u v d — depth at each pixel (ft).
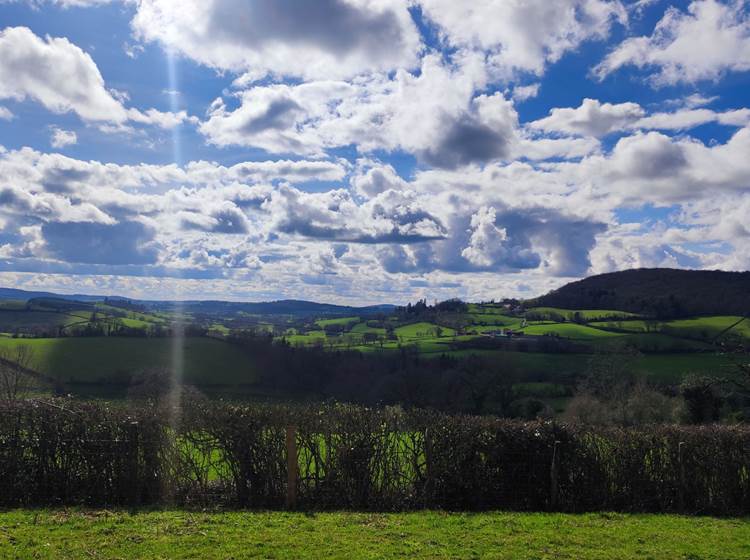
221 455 41.42
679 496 44.16
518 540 33.12
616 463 44.52
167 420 41.32
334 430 42.63
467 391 149.79
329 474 42.04
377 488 42.37
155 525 33.68
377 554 29.63
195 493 40.96
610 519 39.78
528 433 43.98
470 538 33.22
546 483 43.47
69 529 32.35
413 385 145.89
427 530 34.86
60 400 42.68
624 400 138.72
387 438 42.93
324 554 29.50
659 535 35.17
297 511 39.52
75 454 40.32
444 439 43.42
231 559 28.37
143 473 40.57
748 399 101.30
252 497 41.24
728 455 44.93
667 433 45.44
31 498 39.75
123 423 40.65
